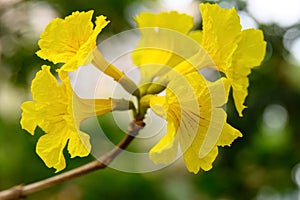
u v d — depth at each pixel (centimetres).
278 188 89
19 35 75
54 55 45
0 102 77
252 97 81
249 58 50
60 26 45
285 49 79
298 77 81
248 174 87
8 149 77
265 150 86
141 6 75
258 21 74
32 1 75
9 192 51
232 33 47
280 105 83
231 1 72
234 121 81
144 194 80
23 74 75
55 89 45
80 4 74
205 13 46
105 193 79
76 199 79
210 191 87
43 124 45
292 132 86
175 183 85
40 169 77
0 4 75
